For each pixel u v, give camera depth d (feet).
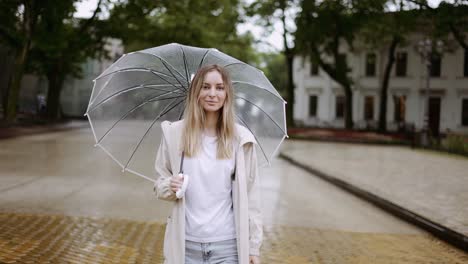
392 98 150.71
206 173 8.53
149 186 36.63
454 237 22.38
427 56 96.63
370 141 112.27
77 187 35.04
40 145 71.31
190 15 101.40
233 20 123.54
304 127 143.43
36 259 17.33
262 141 10.39
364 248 21.22
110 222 23.98
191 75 10.23
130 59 9.94
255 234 8.75
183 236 8.41
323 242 22.04
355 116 154.81
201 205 8.54
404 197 34.06
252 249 8.71
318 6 102.22
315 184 43.32
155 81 10.49
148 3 92.48
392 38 122.01
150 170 31.09
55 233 21.34
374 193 35.76
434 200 32.94
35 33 87.81
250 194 8.89
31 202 28.66
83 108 185.26
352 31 114.83
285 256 19.40
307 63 161.17
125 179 39.96
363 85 153.69
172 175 8.87
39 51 108.78
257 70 9.68
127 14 95.45
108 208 27.66
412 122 147.43
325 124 158.40
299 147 92.73
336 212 30.14
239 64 9.65
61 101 185.37
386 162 62.49
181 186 8.21
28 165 47.11
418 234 24.72
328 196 36.68
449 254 20.72
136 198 31.32
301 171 53.72
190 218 8.53
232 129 8.64
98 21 97.96
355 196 37.11
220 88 8.63
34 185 35.19
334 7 91.56
